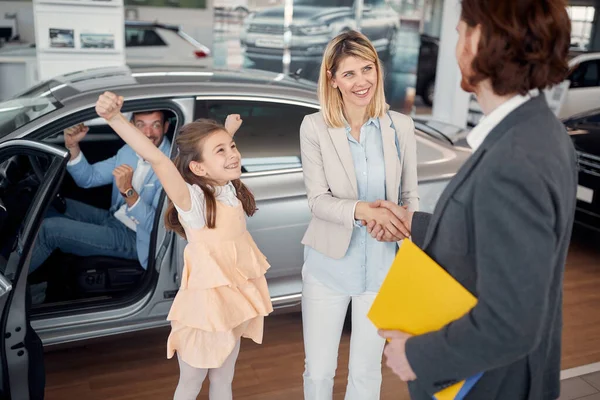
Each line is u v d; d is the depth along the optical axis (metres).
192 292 2.01
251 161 2.77
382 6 7.02
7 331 1.92
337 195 2.01
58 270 2.89
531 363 1.21
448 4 6.40
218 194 2.02
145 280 2.72
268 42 6.90
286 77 3.17
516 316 1.04
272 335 3.18
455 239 1.18
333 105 1.97
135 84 2.72
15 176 2.80
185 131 1.97
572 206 1.19
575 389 2.71
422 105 7.70
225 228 2.00
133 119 2.86
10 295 1.89
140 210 2.83
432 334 1.17
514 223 1.04
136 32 6.41
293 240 2.81
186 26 6.60
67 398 2.58
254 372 2.82
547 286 1.04
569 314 3.51
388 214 1.83
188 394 2.16
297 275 2.86
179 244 2.64
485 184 1.09
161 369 2.83
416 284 1.24
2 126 2.55
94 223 3.18
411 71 7.32
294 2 6.83
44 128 2.48
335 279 2.05
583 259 4.34
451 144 3.25
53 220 2.90
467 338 1.10
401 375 1.24
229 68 3.21
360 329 2.10
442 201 1.22
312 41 6.98
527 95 1.18
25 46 6.34
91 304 2.62
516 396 1.23
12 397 1.97
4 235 2.24
